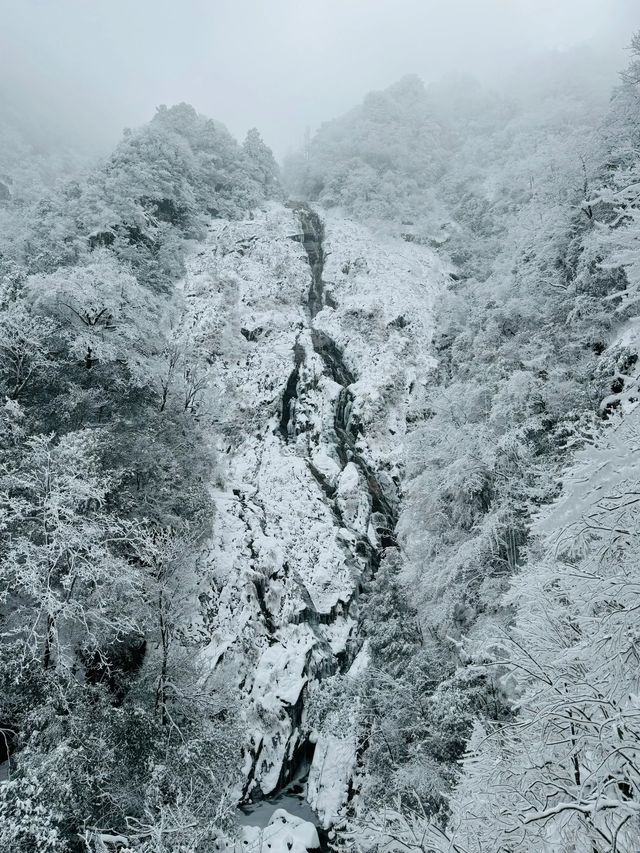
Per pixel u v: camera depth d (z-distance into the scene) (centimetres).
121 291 2833
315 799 2061
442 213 6981
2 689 1241
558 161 2789
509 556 1691
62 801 1038
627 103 2330
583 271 1958
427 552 2166
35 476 1503
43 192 6225
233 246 5803
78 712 1251
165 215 5822
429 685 1661
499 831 520
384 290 5259
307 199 8112
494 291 2919
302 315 5184
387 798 1455
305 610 2898
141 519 1894
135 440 2220
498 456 1862
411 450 2528
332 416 4203
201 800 1306
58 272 2639
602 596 469
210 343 4528
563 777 520
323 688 2025
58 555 1393
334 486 3769
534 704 535
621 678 443
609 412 1414
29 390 2073
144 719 1370
